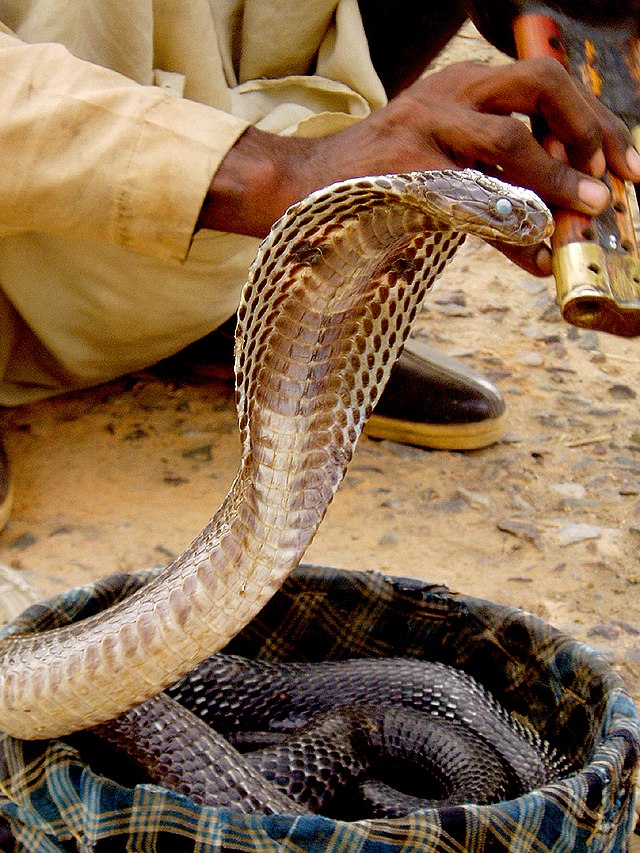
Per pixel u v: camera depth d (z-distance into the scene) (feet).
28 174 3.02
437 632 2.85
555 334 5.85
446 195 1.83
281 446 2.23
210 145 2.96
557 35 2.67
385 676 2.79
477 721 2.69
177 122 2.99
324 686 2.80
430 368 4.62
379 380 2.31
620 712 2.34
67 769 2.12
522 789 2.59
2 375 4.41
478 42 9.52
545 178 2.46
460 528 4.09
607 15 2.71
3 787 2.21
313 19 4.21
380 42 4.75
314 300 2.15
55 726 2.24
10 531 3.86
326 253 2.08
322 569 2.84
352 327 2.25
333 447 2.28
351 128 2.87
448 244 2.24
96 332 4.29
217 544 2.22
